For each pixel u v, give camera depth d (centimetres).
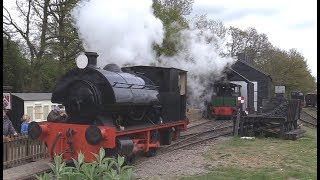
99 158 347
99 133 912
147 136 1131
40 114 1645
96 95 977
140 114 1159
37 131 987
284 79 5766
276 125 1692
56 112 1203
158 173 955
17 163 1044
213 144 1488
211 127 2306
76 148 957
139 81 1148
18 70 2616
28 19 2491
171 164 1073
